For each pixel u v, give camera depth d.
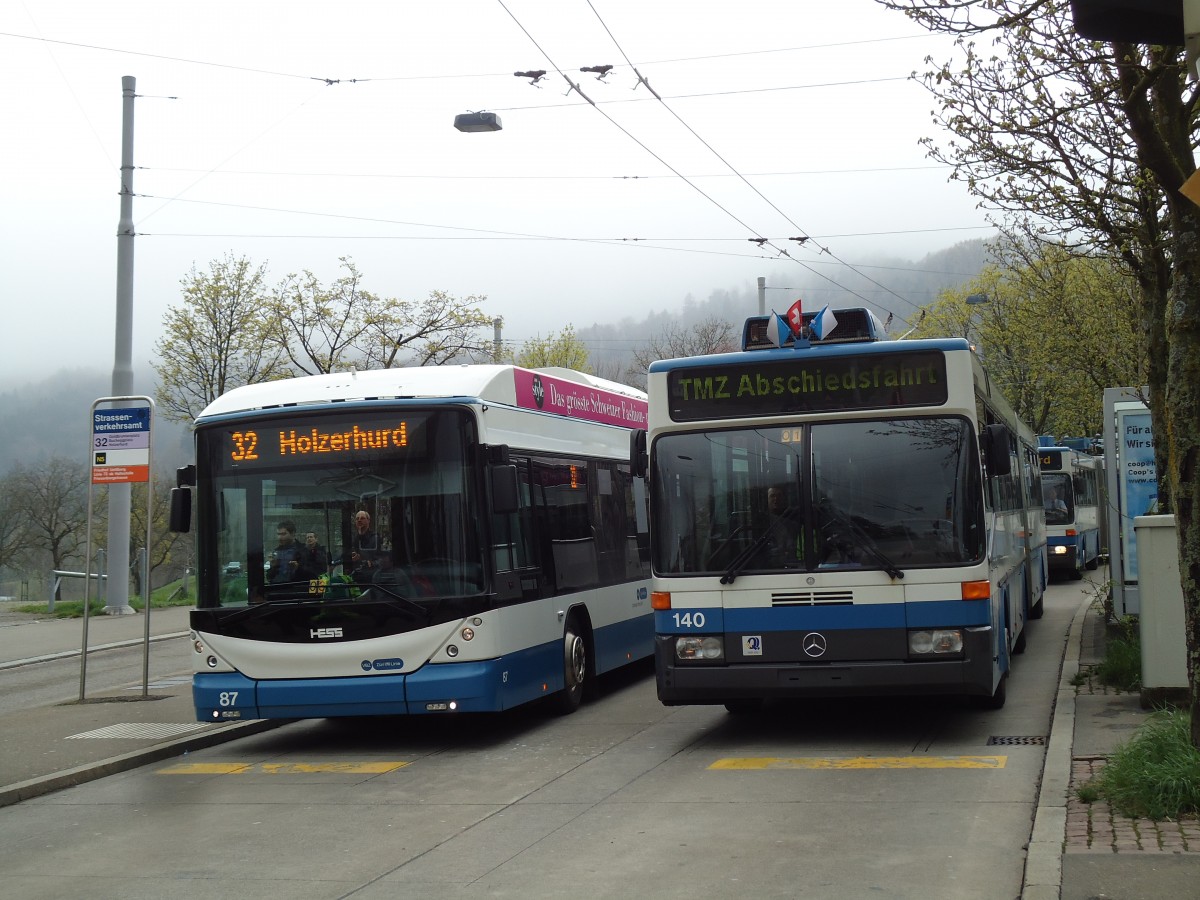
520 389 12.45
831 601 9.95
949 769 8.99
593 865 6.87
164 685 16.61
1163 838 6.43
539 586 12.21
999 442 10.10
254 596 11.18
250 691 11.04
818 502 10.11
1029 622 20.09
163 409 35.12
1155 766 7.11
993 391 13.11
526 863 6.99
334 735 12.48
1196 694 7.30
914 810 7.80
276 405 11.48
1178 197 7.43
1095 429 29.94
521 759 10.45
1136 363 16.56
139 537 53.09
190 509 11.71
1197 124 9.38
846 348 10.27
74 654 22.41
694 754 10.18
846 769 9.20
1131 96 7.34
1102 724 9.84
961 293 44.41
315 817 8.60
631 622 15.21
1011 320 24.73
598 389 15.19
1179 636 10.20
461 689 10.74
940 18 8.35
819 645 9.94
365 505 11.13
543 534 12.56
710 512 10.35
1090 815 7.01
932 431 10.05
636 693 14.43
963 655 9.70
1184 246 7.46
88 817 9.09
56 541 61.59
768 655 10.05
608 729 11.79
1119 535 14.61
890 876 6.37
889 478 10.04
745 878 6.45
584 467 14.13
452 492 11.04
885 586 9.85
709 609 10.20
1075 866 6.02
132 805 9.45
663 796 8.60
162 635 25.06
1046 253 17.20
